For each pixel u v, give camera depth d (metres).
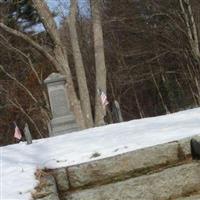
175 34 29.81
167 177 7.00
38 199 6.01
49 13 20.94
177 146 7.35
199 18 28.17
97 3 20.56
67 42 27.98
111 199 6.80
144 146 7.45
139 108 35.81
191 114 10.29
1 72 30.81
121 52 32.19
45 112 29.50
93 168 7.07
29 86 31.33
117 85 34.94
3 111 32.22
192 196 6.91
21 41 28.64
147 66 33.06
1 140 32.72
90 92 34.41
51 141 10.30
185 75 32.53
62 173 7.03
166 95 37.19
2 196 6.07
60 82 16.06
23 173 7.19
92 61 34.31
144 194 6.89
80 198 6.76
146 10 30.30
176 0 28.64
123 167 7.12
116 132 9.48
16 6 27.41
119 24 30.86
